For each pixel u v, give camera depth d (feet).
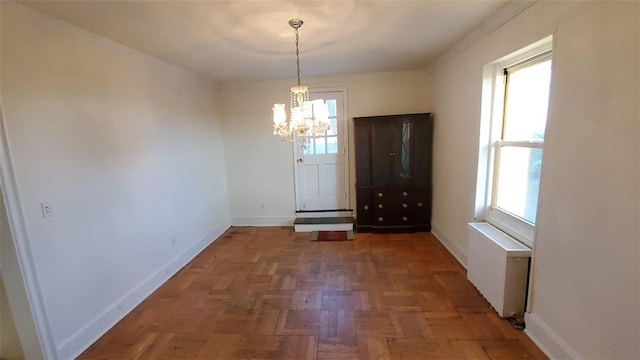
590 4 4.95
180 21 7.07
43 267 6.15
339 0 6.33
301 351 6.52
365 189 14.05
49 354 6.22
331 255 11.73
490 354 6.22
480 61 8.81
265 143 15.49
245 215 16.17
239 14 6.82
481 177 9.16
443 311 7.72
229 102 15.34
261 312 8.02
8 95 5.62
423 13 7.23
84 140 7.20
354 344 6.68
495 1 6.73
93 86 7.49
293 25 7.54
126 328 7.57
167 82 10.73
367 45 9.64
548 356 6.07
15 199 5.69
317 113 8.11
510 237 7.88
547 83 6.82
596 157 4.92
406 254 11.53
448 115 11.63
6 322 6.11
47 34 6.36
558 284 5.87
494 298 7.64
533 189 7.33
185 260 11.53
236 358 6.40
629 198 4.38
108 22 6.91
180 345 6.86
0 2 5.52
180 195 11.43
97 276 7.43
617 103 4.52
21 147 5.82
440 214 12.90
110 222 7.91
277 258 11.66
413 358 6.19
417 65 13.07
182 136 11.69
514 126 8.17
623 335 4.57
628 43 4.31
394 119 13.44
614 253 4.65
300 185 15.67
